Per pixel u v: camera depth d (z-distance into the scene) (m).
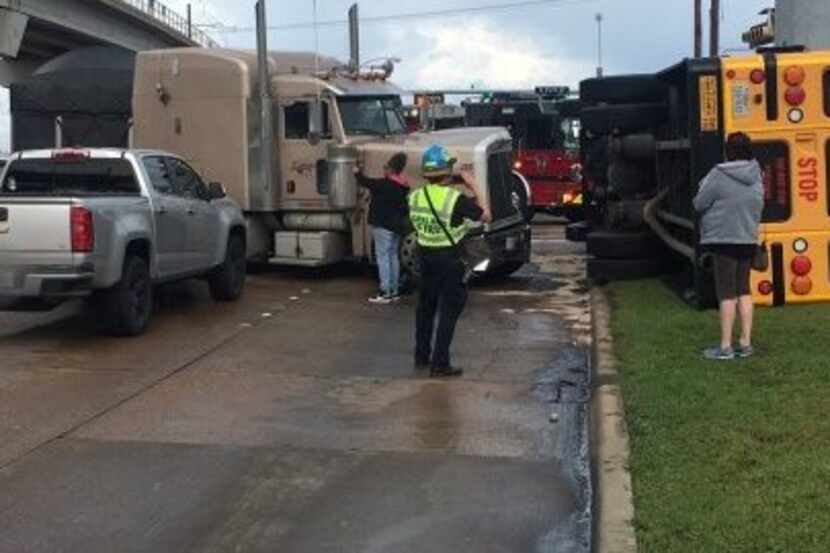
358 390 8.95
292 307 13.33
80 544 5.55
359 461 6.95
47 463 6.91
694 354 8.97
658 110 14.05
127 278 11.10
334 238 15.77
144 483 6.52
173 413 8.16
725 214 8.67
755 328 9.83
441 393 8.83
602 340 10.07
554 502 6.17
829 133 10.66
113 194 11.51
